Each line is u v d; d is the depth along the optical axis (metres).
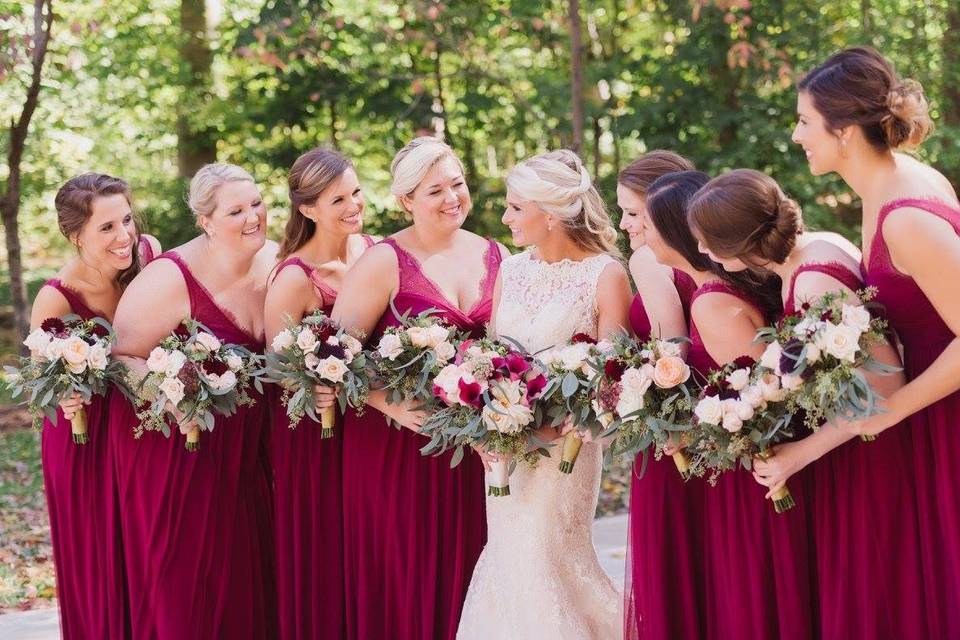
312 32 10.59
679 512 3.65
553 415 3.84
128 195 4.41
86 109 12.48
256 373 4.17
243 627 4.37
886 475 3.24
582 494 4.09
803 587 3.42
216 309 4.33
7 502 7.93
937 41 11.13
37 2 9.25
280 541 4.40
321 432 4.36
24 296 10.13
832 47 11.12
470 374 3.80
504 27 10.88
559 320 3.98
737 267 3.34
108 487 4.31
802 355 3.07
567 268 4.04
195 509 4.25
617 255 4.10
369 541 4.32
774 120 11.09
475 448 3.91
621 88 12.48
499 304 4.15
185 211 12.49
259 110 12.69
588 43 12.27
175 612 4.23
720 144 11.46
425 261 4.27
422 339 3.98
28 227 17.53
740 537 3.48
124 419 4.25
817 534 3.39
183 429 4.12
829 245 3.26
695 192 3.48
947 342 3.11
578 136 8.80
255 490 4.45
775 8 10.70
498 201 11.93
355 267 4.27
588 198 4.02
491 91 12.41
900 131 3.07
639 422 3.46
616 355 3.56
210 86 13.01
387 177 13.16
